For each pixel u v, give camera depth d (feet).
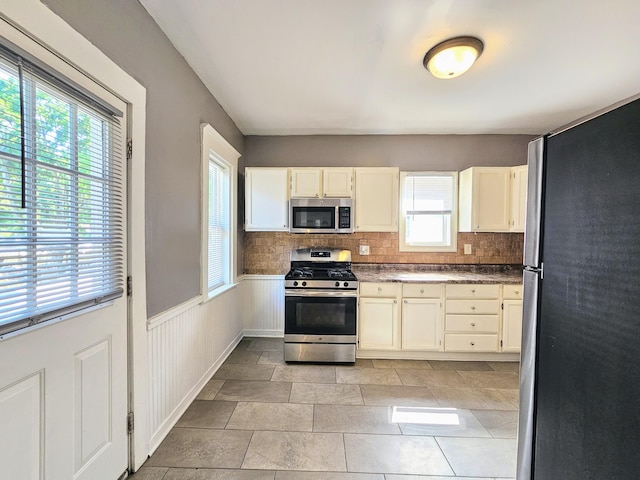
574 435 3.05
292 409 6.87
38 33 3.14
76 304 3.66
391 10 5.09
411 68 6.91
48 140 3.34
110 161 4.29
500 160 11.37
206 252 7.61
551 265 3.44
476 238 11.39
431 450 5.62
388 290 9.73
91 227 3.96
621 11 5.06
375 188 10.57
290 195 10.66
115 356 4.51
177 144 6.27
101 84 4.06
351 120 10.14
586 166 2.96
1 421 2.95
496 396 7.61
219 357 9.03
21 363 3.12
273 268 11.73
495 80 7.45
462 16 5.22
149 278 5.29
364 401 7.27
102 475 4.27
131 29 4.72
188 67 6.73
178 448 5.55
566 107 9.04
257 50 6.25
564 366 3.21
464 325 9.66
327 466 5.19
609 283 2.67
